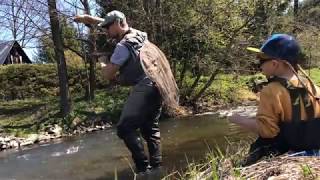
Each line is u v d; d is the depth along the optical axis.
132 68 5.93
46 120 14.50
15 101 20.92
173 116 14.44
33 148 10.48
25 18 16.11
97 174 6.17
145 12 16.80
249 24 17.86
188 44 17.80
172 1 17.00
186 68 18.09
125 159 7.10
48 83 23.16
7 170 7.29
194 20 17.23
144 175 5.69
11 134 12.95
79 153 8.20
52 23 15.25
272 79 3.48
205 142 8.35
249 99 19.06
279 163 3.13
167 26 17.03
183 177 4.30
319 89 3.54
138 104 5.90
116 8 17.00
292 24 18.28
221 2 17.14
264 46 3.47
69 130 13.68
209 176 3.27
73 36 17.06
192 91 18.09
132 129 5.93
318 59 18.53
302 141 3.34
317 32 18.50
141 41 6.04
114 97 18.16
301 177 2.76
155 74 5.89
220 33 17.50
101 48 16.81
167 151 7.47
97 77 21.16
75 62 22.97
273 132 3.38
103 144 9.17
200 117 14.01
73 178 6.10
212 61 17.78
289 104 3.32
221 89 19.28
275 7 17.80
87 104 16.56
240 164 3.54
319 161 3.08
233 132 9.48
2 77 22.44
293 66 3.45
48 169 6.96
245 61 17.69
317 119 3.32
